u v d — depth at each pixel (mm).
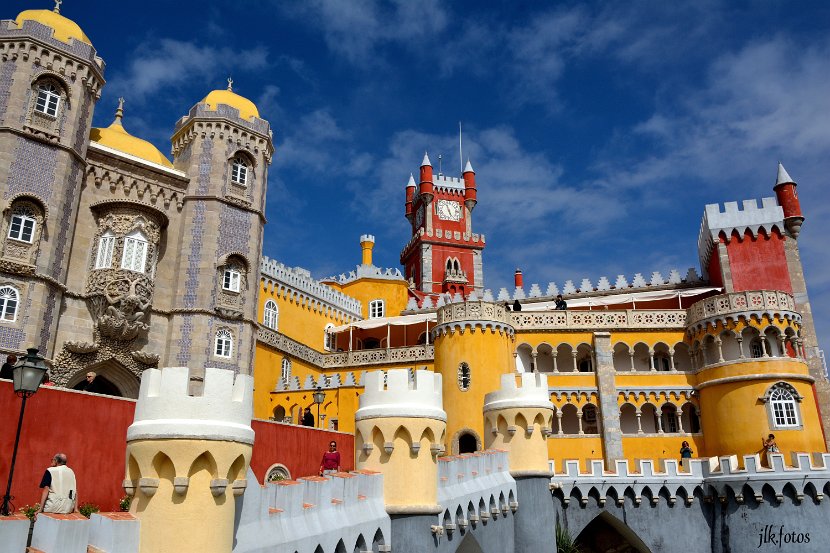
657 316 49219
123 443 21672
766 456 38219
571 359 50375
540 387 31078
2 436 19078
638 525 37531
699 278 54250
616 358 50312
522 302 58281
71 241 34375
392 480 20469
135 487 13094
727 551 36094
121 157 37219
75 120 34875
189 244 38281
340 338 60906
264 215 42062
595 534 40094
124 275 34875
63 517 12109
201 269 37906
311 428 30703
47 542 11883
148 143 40875
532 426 30281
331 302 60031
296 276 55781
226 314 38125
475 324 44375
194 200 39094
